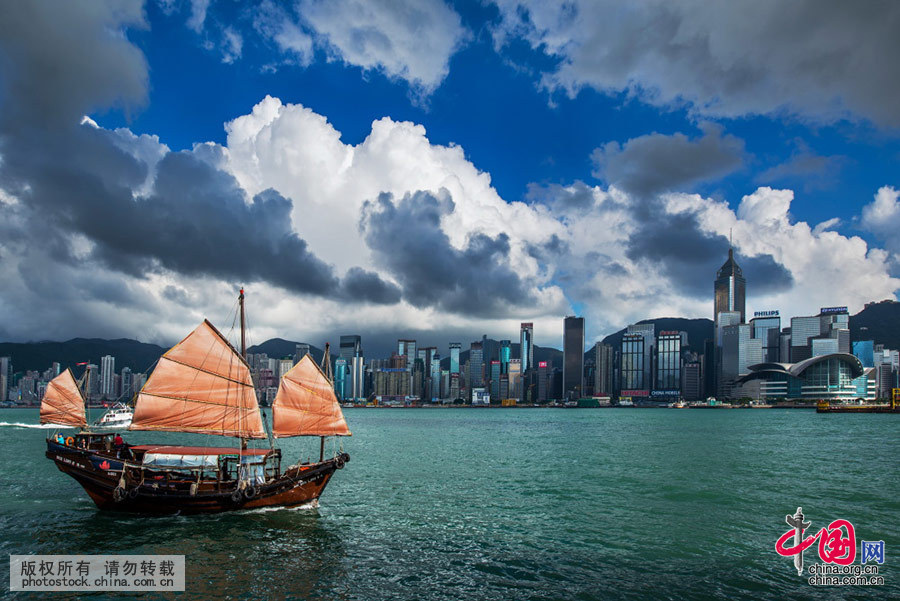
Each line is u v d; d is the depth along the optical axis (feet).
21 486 161.79
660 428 517.14
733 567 94.27
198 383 134.00
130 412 408.46
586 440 364.38
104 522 119.85
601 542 108.68
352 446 316.19
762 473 197.36
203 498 124.16
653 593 83.15
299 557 98.73
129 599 80.48
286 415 135.64
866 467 213.05
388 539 110.11
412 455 265.75
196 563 95.14
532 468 214.69
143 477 126.62
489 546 106.11
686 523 123.13
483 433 456.45
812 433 421.59
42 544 104.53
